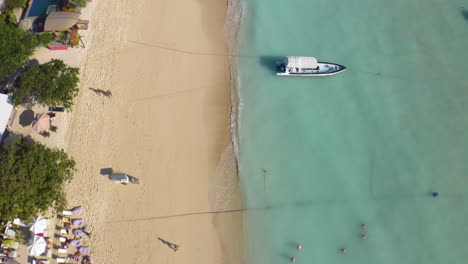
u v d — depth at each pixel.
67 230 25.02
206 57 31.59
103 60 31.03
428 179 27.19
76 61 30.94
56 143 27.86
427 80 30.45
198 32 32.66
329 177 27.53
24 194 22.84
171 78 30.59
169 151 27.91
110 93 29.58
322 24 32.91
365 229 25.88
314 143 28.62
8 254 24.14
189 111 29.45
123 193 26.44
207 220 25.97
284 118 29.55
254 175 27.62
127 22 32.62
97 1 33.22
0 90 29.17
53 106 27.91
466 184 26.89
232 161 27.97
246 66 31.36
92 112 29.03
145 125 28.72
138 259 24.64
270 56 31.72
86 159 27.44
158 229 25.48
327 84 30.53
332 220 26.22
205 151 28.14
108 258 24.64
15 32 28.80
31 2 33.12
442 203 26.47
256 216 26.33
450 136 28.47
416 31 32.31
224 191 26.92
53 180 23.94
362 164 27.86
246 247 25.38
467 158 27.64
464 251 25.00
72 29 31.22
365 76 30.73
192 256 24.89
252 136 28.91
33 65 30.47
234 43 32.28
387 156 28.05
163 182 26.86
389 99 29.97
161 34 32.31
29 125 28.39
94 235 25.17
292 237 25.72
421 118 29.20
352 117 29.44
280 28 32.91
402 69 30.91
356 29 32.59
